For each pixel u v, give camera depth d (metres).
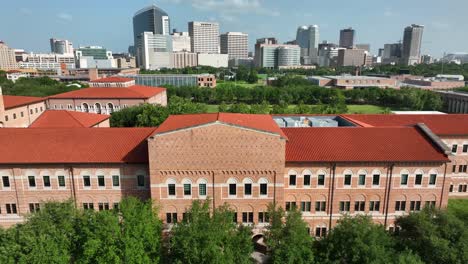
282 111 119.00
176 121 52.50
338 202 51.34
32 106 110.31
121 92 131.38
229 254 36.38
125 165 50.19
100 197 51.44
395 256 37.81
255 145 46.94
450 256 36.69
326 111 118.12
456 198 67.31
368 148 51.38
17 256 35.53
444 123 69.06
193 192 48.62
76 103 127.94
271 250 41.19
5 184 50.78
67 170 50.28
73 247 38.34
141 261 36.69
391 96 184.12
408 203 51.75
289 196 51.12
